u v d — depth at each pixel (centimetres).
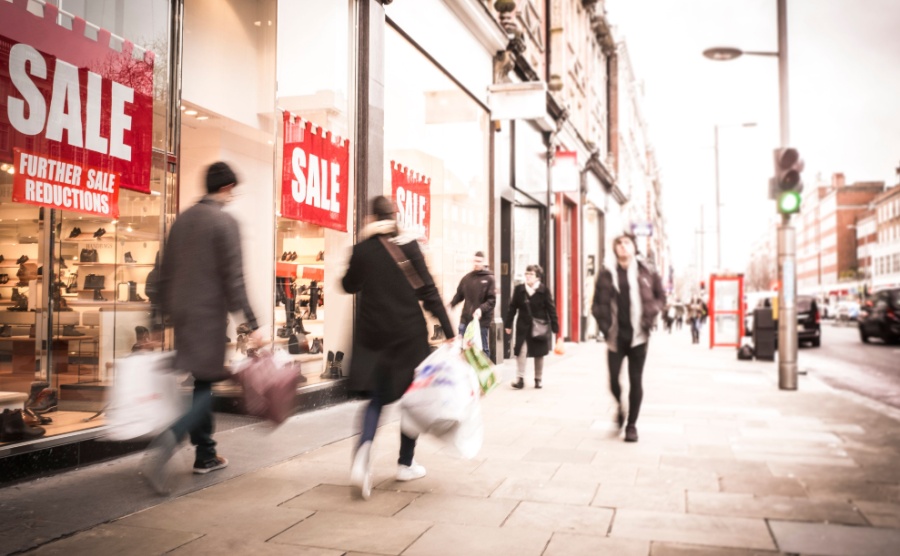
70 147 523
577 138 2445
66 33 521
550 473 517
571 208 2569
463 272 1349
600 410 837
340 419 731
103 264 582
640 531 386
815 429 710
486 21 1373
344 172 914
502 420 762
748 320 2492
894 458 572
